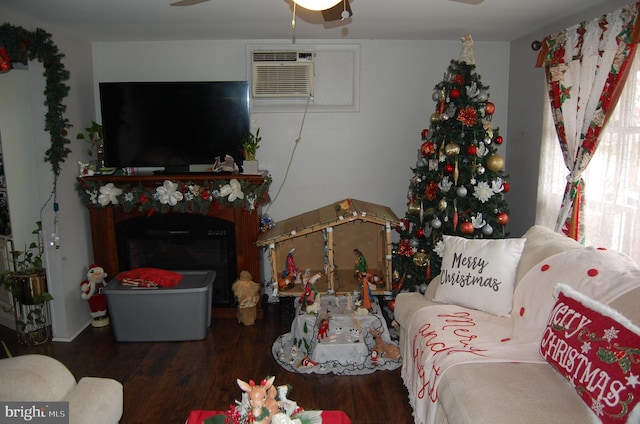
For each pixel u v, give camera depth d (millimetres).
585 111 2693
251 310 3658
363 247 4039
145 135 3615
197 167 3934
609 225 2582
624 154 2479
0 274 3340
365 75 3900
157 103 3582
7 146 3457
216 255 3809
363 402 2648
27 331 3432
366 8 2850
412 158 4012
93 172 3539
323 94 3939
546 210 3252
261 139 3961
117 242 3703
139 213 3652
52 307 3416
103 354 3238
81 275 3635
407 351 2635
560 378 1904
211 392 2764
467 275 2615
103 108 3568
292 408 1702
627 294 1938
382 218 3445
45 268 3373
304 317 3191
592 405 1638
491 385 1869
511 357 2078
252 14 2996
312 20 3164
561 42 2943
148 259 3818
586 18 2889
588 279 2127
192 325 3398
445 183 3260
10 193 3494
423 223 3514
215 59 3871
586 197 2799
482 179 3258
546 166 3242
